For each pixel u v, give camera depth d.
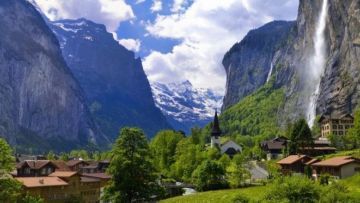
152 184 81.88
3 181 68.50
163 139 183.50
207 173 134.12
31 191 114.44
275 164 157.88
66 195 126.38
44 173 158.25
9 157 69.56
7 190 68.62
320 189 67.62
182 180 157.75
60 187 124.31
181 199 112.44
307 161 148.62
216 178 134.12
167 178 160.12
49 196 120.44
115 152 81.44
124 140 81.69
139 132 83.06
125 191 79.12
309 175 131.12
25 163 157.25
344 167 122.69
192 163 156.50
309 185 64.94
